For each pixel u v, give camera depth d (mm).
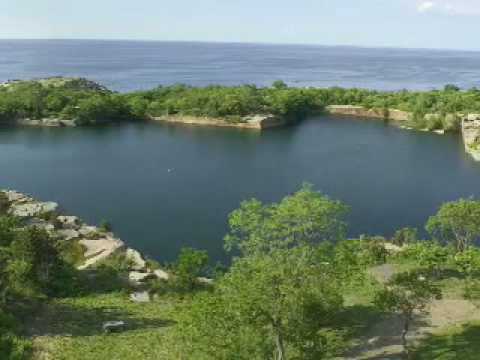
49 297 47281
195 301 29562
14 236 53344
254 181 107250
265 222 39688
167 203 93062
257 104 184000
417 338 36094
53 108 183375
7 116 177875
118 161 124000
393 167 118875
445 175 112375
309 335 27641
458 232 59250
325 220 38969
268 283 27078
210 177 110312
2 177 109125
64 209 86938
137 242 75750
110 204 92562
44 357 35562
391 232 80750
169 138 153750
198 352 31938
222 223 83500
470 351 32625
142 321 43156
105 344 38125
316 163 122625
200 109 183375
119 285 51938
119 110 187000
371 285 46438
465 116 162625
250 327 26266
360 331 38219
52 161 123500
